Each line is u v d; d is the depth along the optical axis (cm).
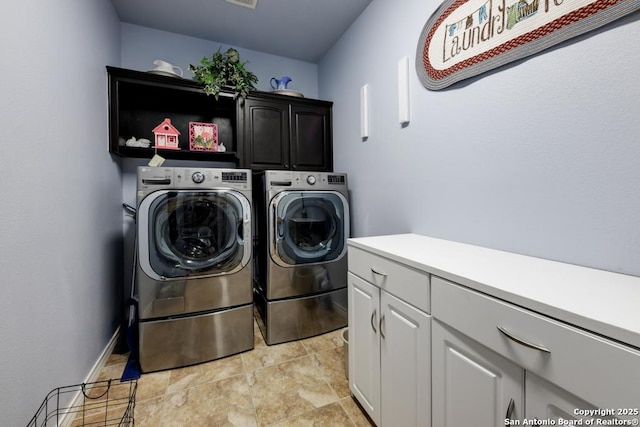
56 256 118
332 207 212
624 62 79
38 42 108
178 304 169
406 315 99
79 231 142
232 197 180
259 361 176
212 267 176
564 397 55
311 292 206
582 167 89
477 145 123
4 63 89
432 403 88
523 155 105
